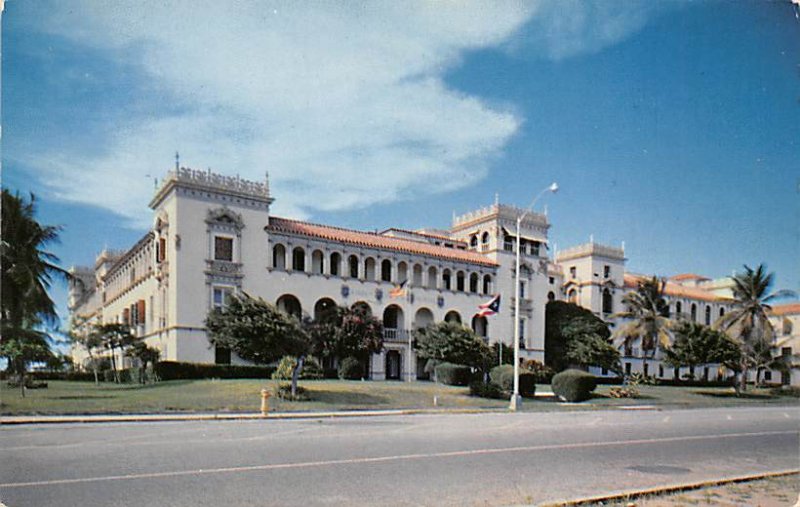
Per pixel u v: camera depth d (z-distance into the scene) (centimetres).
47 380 4744
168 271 4569
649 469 1381
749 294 5959
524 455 1499
